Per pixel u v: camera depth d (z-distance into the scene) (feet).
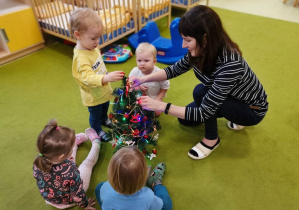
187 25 3.47
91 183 4.68
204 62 3.88
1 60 8.18
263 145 5.40
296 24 10.63
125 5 9.10
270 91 6.89
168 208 4.04
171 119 6.11
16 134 5.74
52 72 7.88
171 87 7.18
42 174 3.64
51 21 8.38
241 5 12.75
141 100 4.08
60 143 3.39
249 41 9.39
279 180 4.71
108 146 5.40
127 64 8.21
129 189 3.09
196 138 5.60
